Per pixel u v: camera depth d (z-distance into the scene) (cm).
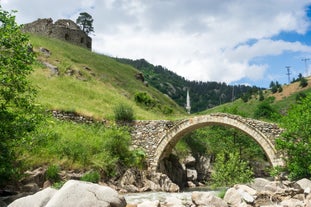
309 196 1314
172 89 19450
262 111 6438
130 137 3070
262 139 2736
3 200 1264
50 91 3812
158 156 2975
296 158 2220
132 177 2520
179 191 2752
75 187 885
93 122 3073
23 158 1881
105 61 6600
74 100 3878
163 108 5206
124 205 935
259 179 1766
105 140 2670
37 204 877
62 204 841
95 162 2333
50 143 2212
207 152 4138
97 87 4834
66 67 4881
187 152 3766
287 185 1738
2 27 1391
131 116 3180
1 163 1362
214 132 4391
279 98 11350
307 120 2188
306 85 11506
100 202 866
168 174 3195
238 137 4194
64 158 2167
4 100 1455
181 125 2992
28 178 1748
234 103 12900
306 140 2234
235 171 2262
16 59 1390
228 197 1418
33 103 1516
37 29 7162
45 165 2019
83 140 2511
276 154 2658
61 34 6981
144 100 5134
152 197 1978
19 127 1370
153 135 3044
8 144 1377
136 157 2814
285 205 1238
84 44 7525
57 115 2909
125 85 5903
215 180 2473
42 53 4947
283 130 2686
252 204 1349
